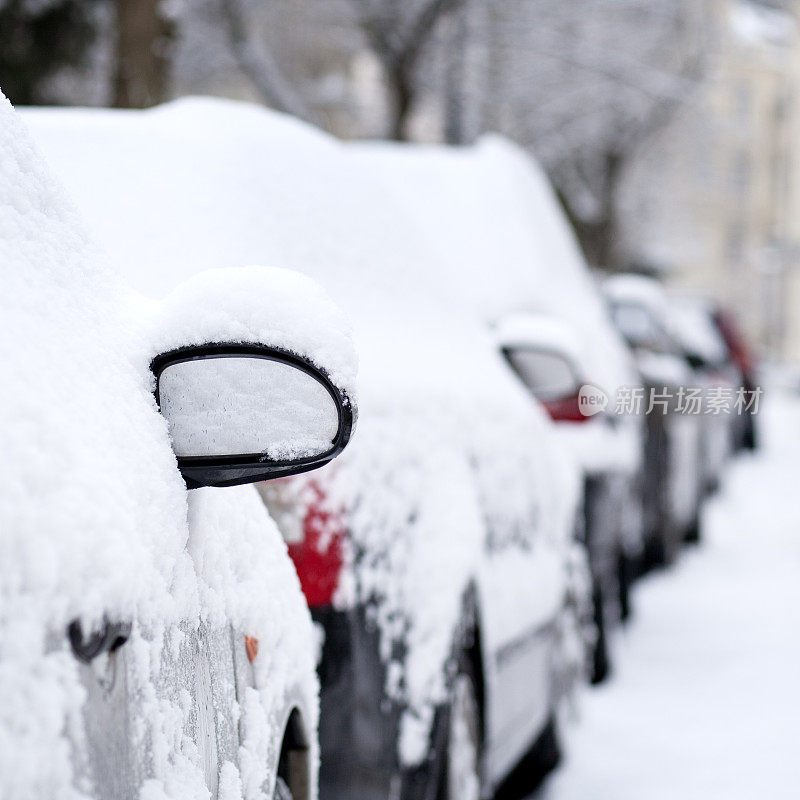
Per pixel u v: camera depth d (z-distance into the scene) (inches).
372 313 202.4
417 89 1023.6
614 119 1330.0
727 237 3289.9
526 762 256.8
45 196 99.8
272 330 102.8
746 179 3287.4
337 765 157.8
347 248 209.2
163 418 101.7
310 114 1007.6
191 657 100.7
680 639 391.5
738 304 3334.2
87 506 80.8
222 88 1147.9
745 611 432.8
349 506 161.2
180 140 198.1
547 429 268.5
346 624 157.4
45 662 74.3
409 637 168.7
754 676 344.5
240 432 102.3
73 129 195.3
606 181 1509.6
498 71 1049.5
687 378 574.2
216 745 104.6
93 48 940.0
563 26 1051.3
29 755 70.8
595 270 1537.9
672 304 1077.8
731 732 292.2
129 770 85.4
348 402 103.1
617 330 534.6
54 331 91.0
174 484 98.9
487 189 416.8
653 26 1159.0
